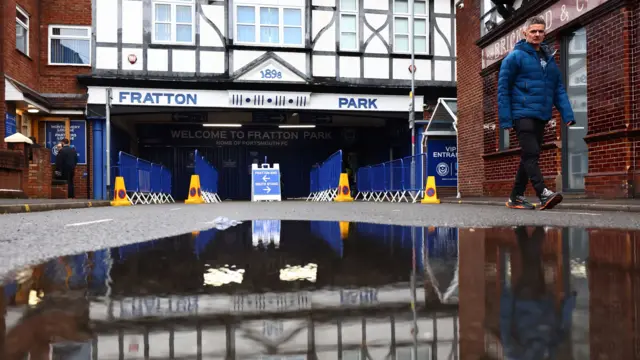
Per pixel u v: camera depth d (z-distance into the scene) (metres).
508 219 4.23
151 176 17.02
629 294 1.01
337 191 16.22
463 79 13.67
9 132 14.22
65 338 0.74
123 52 17.17
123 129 19.73
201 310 0.93
